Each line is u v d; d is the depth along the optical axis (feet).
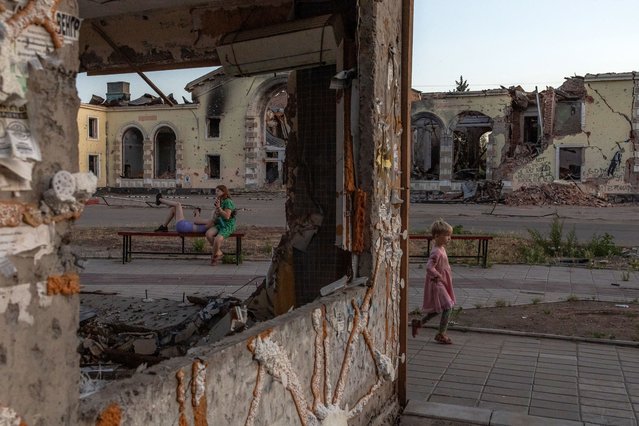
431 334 23.48
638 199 116.37
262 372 8.89
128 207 97.19
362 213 13.62
